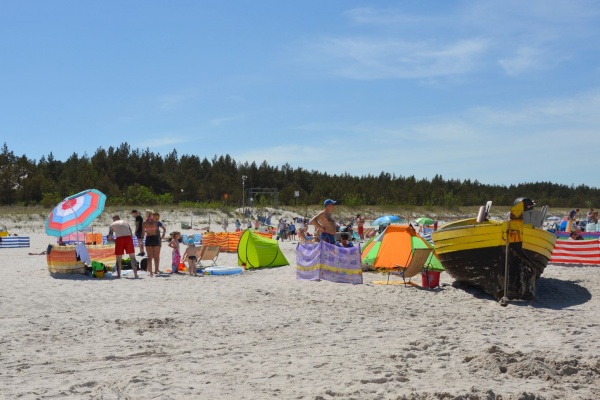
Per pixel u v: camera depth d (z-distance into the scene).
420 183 102.00
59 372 6.07
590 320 9.30
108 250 18.56
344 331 8.27
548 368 6.04
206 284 13.37
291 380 5.62
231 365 6.26
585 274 14.23
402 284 12.91
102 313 9.70
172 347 7.25
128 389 5.34
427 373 5.93
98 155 85.31
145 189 71.88
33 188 64.81
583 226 30.25
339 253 13.27
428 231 36.62
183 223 52.81
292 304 10.59
